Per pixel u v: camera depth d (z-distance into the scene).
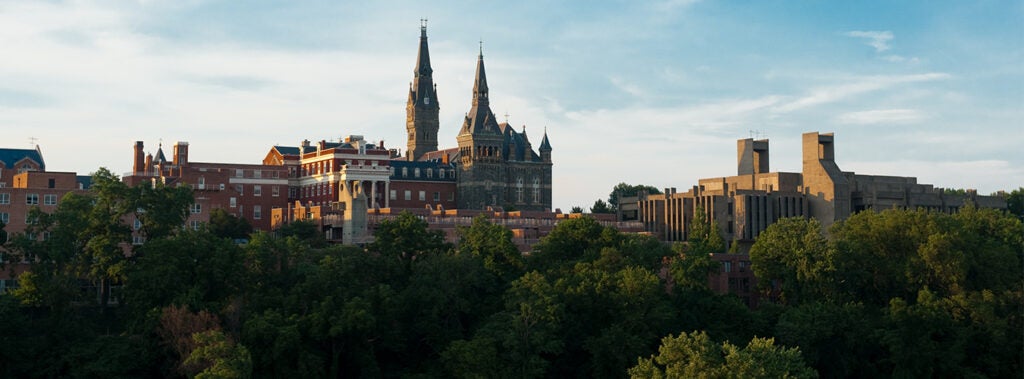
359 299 148.75
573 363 159.50
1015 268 191.50
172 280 148.50
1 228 170.38
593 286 160.00
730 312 168.38
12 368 141.75
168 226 168.38
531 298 152.00
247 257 158.38
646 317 157.25
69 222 160.88
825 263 178.25
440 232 181.75
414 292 160.25
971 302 169.50
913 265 182.50
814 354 162.00
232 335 143.75
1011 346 169.00
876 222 193.12
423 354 160.00
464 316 165.62
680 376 125.88
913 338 167.25
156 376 144.38
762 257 186.12
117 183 166.25
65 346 144.88
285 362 141.75
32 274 154.75
